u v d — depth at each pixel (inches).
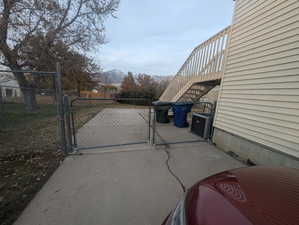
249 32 110.6
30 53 299.3
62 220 56.8
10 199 66.0
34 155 110.4
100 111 375.2
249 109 109.7
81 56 382.0
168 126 226.1
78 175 87.6
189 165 103.7
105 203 66.2
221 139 137.5
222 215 30.8
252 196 34.5
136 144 142.5
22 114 166.7
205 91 254.7
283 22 86.4
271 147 94.1
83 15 337.1
